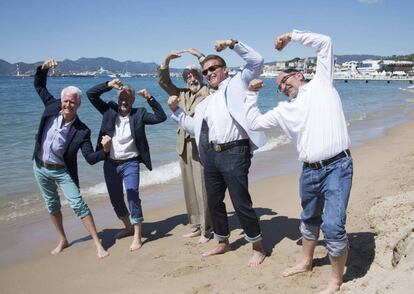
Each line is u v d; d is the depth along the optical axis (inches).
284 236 207.2
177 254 197.2
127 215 223.0
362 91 2444.6
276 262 178.5
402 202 209.8
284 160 422.6
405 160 354.3
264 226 223.0
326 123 139.4
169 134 586.9
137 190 208.2
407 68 5905.5
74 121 196.2
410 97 1807.3
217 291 157.4
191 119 191.8
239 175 170.6
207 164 178.9
